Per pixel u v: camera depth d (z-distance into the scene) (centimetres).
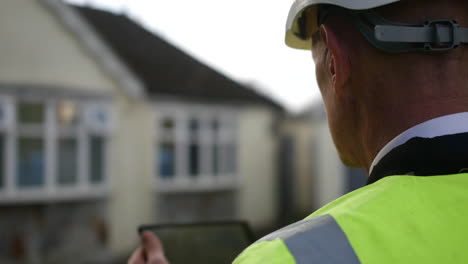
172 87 971
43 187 803
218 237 104
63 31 826
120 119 890
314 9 82
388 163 66
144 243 94
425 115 65
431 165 62
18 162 782
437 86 65
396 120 67
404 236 54
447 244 53
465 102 65
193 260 98
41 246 807
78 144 839
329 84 82
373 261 52
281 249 54
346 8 71
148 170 932
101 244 866
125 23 1165
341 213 58
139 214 919
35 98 793
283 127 1297
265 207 1181
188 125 1006
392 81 67
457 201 57
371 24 68
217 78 1111
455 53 65
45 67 810
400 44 65
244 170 1115
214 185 1045
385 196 59
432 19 65
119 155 889
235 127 1094
